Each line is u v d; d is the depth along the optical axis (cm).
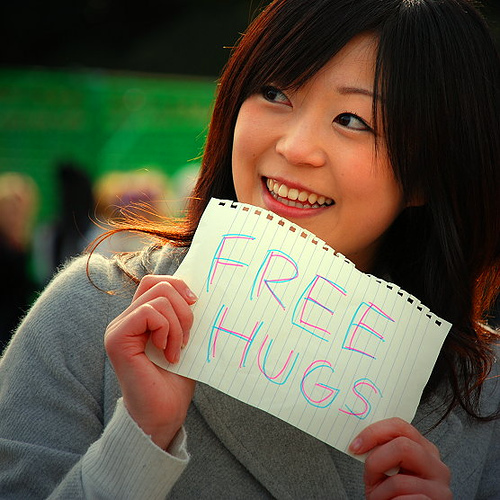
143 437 187
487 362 251
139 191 727
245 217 208
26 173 1029
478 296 263
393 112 213
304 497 224
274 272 205
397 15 217
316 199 219
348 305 208
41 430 217
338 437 200
